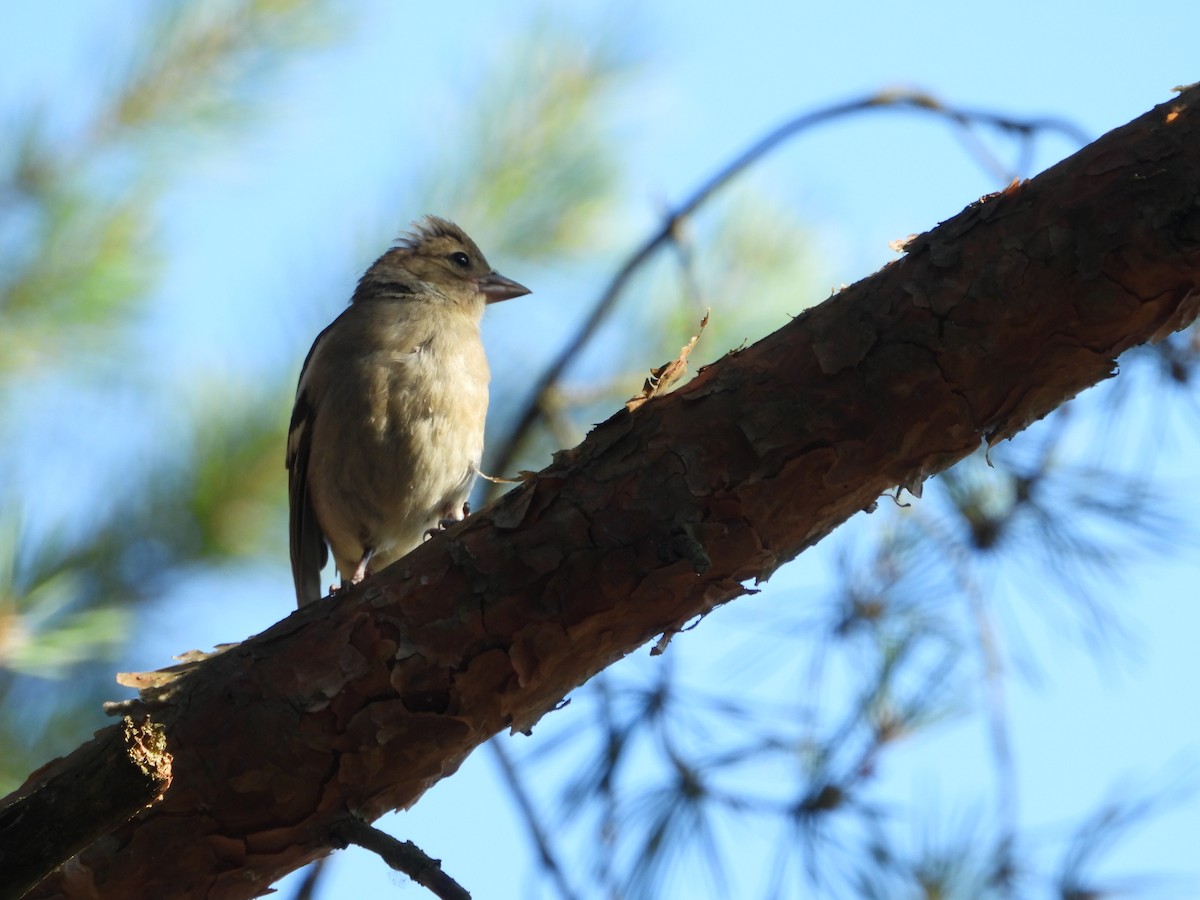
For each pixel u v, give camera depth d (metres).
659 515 5.80
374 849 5.75
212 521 9.08
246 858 5.93
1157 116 5.63
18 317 8.90
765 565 5.95
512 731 6.21
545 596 5.87
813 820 7.16
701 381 5.94
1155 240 5.45
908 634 7.56
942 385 5.70
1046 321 5.61
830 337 5.78
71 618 8.29
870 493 5.94
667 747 7.41
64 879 5.77
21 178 8.99
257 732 5.86
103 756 4.33
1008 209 5.70
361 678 5.90
